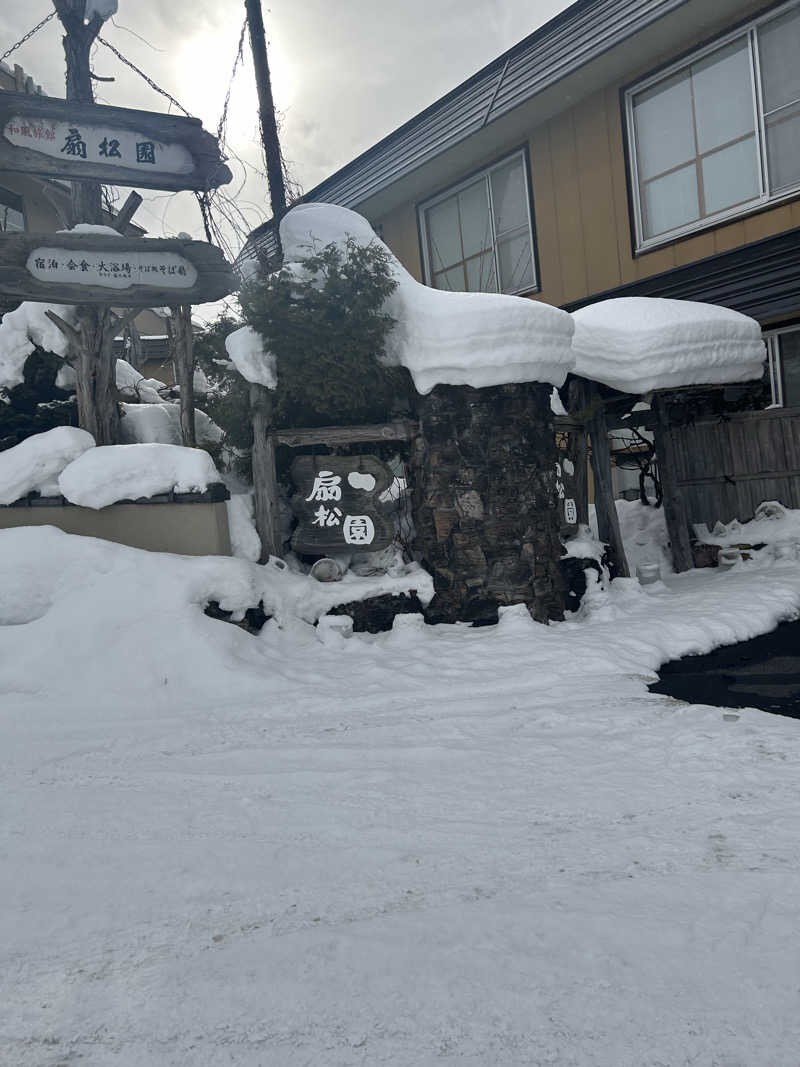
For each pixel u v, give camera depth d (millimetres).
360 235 8172
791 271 9703
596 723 4730
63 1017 2250
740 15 10227
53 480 7465
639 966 2285
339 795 3848
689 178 11078
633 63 11320
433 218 14922
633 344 8922
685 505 11180
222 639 6336
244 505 7781
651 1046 1959
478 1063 1940
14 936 2709
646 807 3477
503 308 7562
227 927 2688
